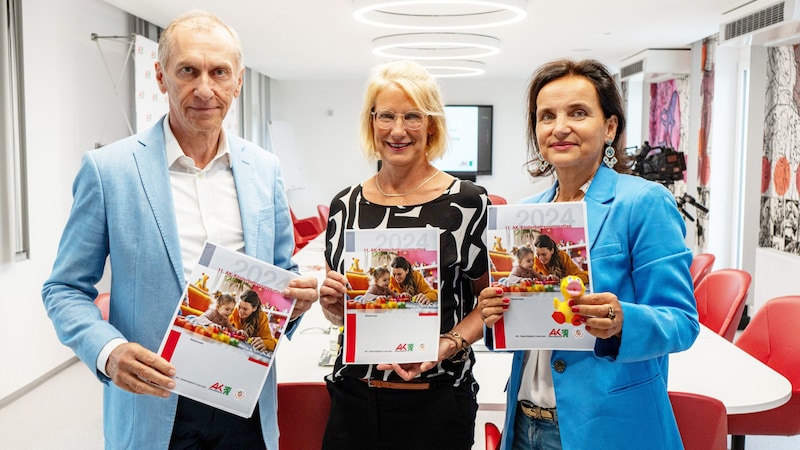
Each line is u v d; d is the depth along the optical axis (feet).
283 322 4.66
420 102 5.42
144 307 4.80
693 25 20.25
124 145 5.00
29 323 14.46
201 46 4.67
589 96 4.66
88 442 11.69
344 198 5.88
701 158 23.27
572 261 4.52
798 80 17.71
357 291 5.15
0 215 13.41
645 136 29.76
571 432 4.59
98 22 17.69
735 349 8.49
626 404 4.55
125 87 19.43
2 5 12.91
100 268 4.95
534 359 4.98
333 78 35.35
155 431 4.82
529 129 5.28
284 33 21.30
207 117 4.78
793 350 8.42
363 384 5.50
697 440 5.52
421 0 14.39
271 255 5.29
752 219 19.76
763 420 8.17
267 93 35.27
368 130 5.79
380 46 21.62
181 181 5.09
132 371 4.25
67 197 16.11
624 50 25.54
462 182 5.67
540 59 27.99
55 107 15.56
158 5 17.51
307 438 6.07
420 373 5.27
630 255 4.59
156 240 4.82
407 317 5.14
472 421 5.59
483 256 5.57
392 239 5.16
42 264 14.98
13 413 13.08
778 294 17.76
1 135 13.21
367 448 5.48
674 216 4.56
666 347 4.29
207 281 4.59
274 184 5.49
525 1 15.62
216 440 5.11
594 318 4.20
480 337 5.42
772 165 19.22
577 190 5.05
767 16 16.37
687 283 4.46
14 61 13.33
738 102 21.79
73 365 16.16
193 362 4.56
